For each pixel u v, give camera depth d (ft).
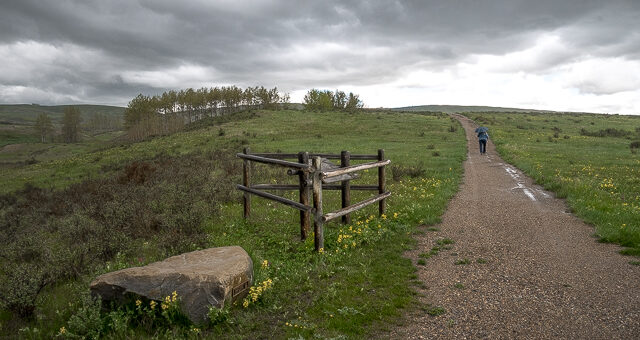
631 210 29.27
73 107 523.29
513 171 58.85
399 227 27.40
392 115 253.65
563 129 175.42
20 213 48.01
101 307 14.92
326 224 28.73
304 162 23.76
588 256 20.74
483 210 32.96
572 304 15.16
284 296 16.46
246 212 31.37
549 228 26.66
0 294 15.81
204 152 115.24
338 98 371.97
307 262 20.89
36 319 15.42
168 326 14.05
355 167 25.29
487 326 13.62
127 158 128.16
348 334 13.19
